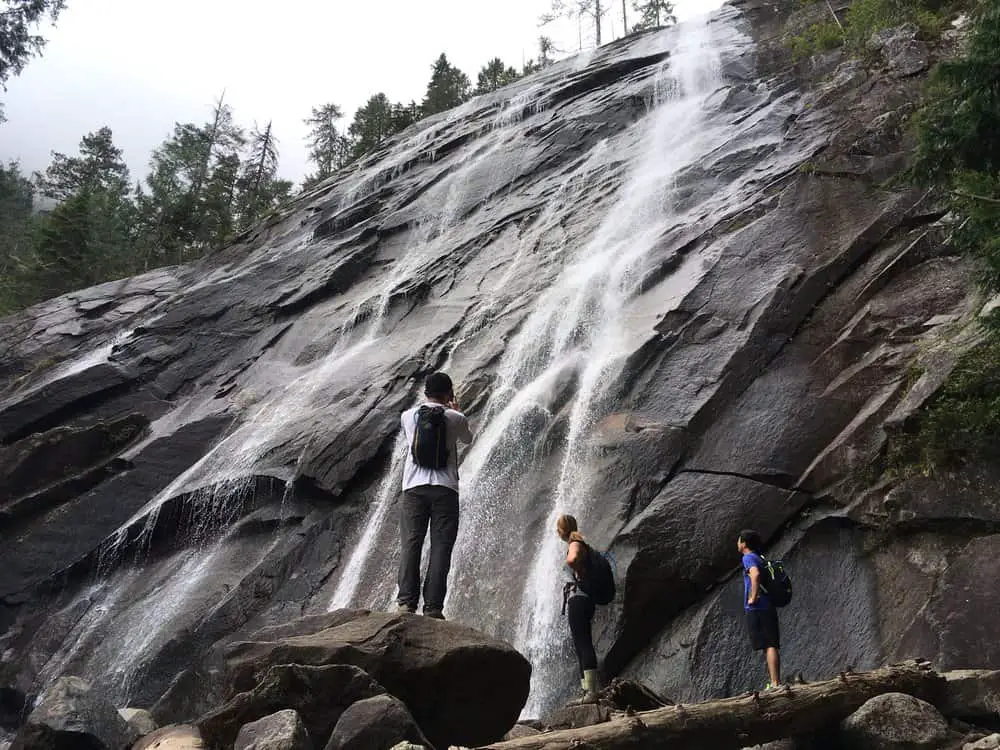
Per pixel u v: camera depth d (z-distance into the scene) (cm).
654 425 1019
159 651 1100
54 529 1446
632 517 929
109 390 1792
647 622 852
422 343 1510
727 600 838
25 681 1173
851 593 812
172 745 473
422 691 447
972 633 682
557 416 1148
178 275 2536
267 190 5631
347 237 2156
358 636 455
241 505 1323
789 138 1587
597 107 2212
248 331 1916
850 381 995
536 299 1487
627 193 1703
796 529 879
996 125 822
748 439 970
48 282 3953
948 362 902
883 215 1212
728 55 2225
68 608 1316
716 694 775
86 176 6600
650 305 1266
